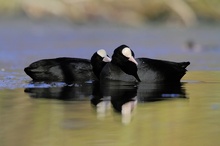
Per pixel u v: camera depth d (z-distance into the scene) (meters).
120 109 11.66
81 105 12.19
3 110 11.60
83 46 32.19
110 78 16.45
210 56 26.27
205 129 9.71
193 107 11.82
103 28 45.88
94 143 8.80
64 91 14.50
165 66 16.44
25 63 22.95
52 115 10.99
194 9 49.44
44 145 8.65
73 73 16.84
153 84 15.80
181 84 15.94
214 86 15.44
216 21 49.09
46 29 42.81
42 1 45.62
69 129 9.78
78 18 46.44
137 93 13.98
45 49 30.20
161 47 31.75
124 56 16.31
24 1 45.22
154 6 49.09
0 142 8.88
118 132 9.52
